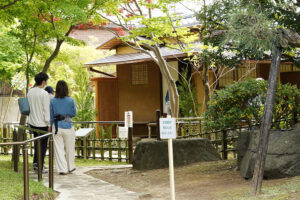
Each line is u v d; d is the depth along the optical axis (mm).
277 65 6371
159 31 11984
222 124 8812
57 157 9719
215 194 6828
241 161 8562
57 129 9594
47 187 7195
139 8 13477
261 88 8664
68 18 10977
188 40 12859
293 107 9031
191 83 17828
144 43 13531
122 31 16109
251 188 6316
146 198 7223
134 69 20750
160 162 10484
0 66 16375
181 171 9562
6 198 5758
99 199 6992
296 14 7516
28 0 10469
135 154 10711
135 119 20656
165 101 19828
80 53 25734
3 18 11156
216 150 11117
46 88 10578
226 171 8867
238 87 8727
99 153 14969
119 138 13109
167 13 11555
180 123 13141
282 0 7547
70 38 11633
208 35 7789
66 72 23609
